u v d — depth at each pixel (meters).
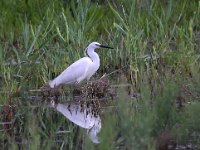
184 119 12.37
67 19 19.38
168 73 16.08
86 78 17.19
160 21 18.45
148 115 11.05
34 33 19.06
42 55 17.58
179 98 14.45
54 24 18.84
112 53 18.16
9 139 13.23
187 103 14.22
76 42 17.94
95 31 19.27
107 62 18.14
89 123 14.37
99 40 18.77
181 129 12.27
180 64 16.91
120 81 16.98
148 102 12.25
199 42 19.14
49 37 18.73
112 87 16.70
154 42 18.34
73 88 16.83
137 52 17.48
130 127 10.90
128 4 20.17
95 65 17.05
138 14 19.33
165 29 18.97
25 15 19.16
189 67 16.64
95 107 15.66
